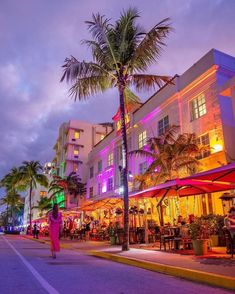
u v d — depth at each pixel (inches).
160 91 1081.4
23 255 517.7
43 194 3348.9
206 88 859.4
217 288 244.8
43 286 241.6
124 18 640.4
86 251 599.5
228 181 470.3
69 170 2321.6
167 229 567.2
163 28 598.9
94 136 2434.8
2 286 240.8
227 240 433.4
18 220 4635.8
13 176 2586.1
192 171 780.6
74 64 616.1
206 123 840.3
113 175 1507.1
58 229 476.7
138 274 317.7
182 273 301.3
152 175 840.9
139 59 631.8
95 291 225.5
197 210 816.9
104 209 1107.3
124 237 569.3
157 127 1091.9
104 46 638.5
